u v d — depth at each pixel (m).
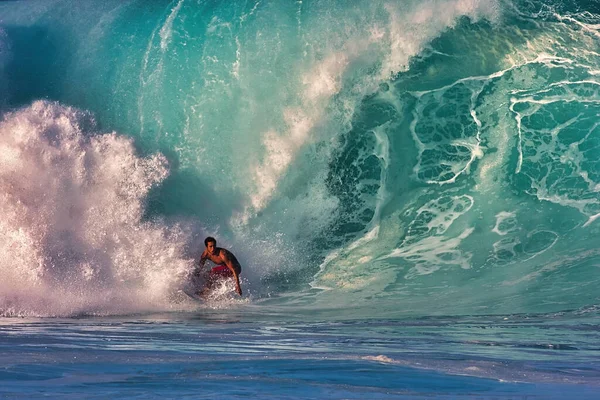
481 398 3.31
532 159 12.83
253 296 10.53
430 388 3.54
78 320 8.20
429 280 10.53
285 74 13.34
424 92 13.36
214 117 13.12
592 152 12.83
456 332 6.64
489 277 10.38
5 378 3.74
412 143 13.14
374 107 13.30
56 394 3.28
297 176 13.01
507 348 5.34
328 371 4.04
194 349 5.18
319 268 11.62
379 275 10.97
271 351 5.07
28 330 6.86
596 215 11.95
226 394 3.32
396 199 12.78
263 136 13.07
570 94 13.23
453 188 12.74
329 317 8.46
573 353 5.05
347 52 13.39
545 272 10.34
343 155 13.09
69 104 13.30
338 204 12.82
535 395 3.39
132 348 5.20
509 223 11.93
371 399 3.26
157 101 13.24
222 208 12.65
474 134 13.14
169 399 3.20
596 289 9.38
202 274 10.70
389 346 5.46
